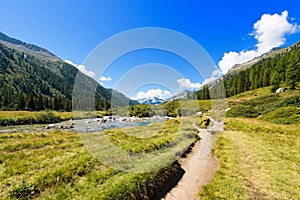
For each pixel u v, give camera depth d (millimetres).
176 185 9938
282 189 9117
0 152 13477
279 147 15688
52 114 53906
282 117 29109
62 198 7438
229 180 10156
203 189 9328
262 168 11570
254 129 23328
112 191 7539
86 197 7258
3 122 43938
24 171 10062
